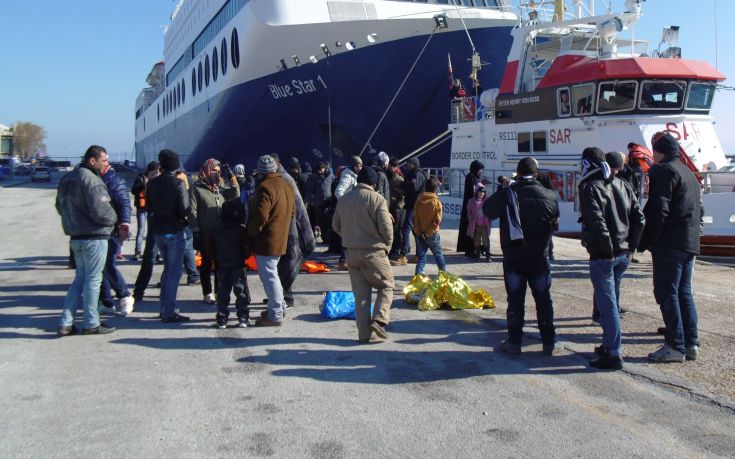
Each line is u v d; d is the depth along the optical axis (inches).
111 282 263.9
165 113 1931.6
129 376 190.7
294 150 1026.1
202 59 1280.8
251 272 385.7
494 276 361.4
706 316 261.3
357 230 222.8
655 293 205.9
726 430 152.9
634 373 192.9
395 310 278.8
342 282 350.6
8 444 143.5
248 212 247.3
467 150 701.3
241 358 209.5
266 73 960.9
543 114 585.0
